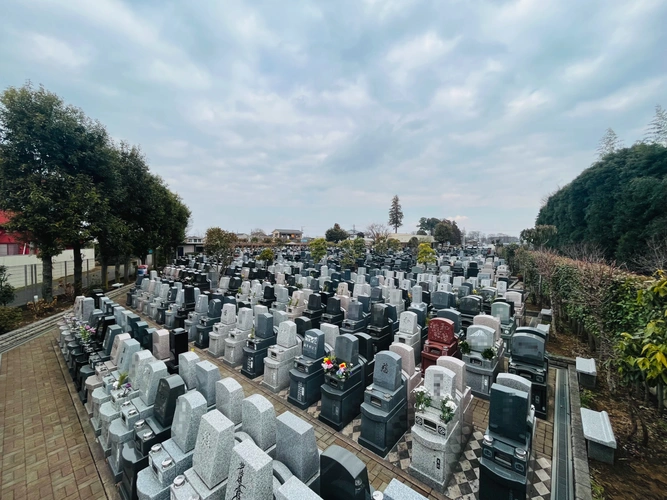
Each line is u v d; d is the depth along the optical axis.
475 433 6.46
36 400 7.70
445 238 69.94
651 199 21.69
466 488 4.98
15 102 13.55
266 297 15.17
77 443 6.13
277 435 4.42
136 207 21.92
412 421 6.57
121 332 8.30
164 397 5.18
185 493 3.81
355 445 6.02
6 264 20.95
